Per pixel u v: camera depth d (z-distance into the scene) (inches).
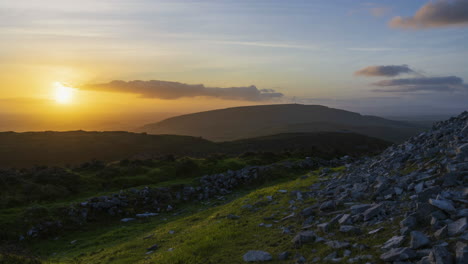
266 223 644.1
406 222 402.6
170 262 516.7
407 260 316.8
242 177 1723.7
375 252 363.9
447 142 737.6
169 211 1299.2
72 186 1455.5
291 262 410.0
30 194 1290.6
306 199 773.9
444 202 403.2
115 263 624.1
